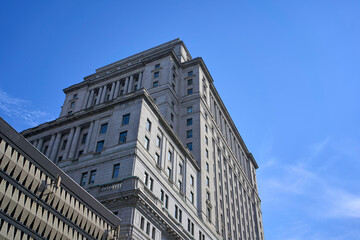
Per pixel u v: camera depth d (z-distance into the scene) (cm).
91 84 9300
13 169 2845
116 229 3872
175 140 6288
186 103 8212
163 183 5309
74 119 6125
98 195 4512
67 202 3312
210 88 9538
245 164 11569
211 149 8000
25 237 2811
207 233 6222
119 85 8825
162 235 4744
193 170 6681
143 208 4388
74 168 5253
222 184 8312
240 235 8725
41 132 6431
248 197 10712
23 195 2877
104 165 4991
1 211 2650
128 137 5134
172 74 8431
